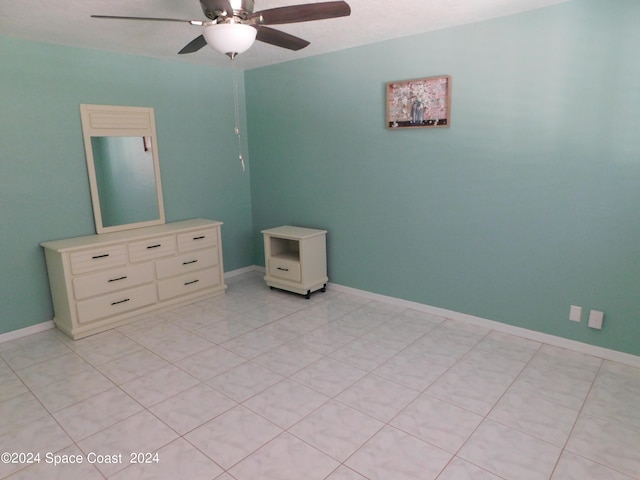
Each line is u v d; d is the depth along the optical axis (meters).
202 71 4.04
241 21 1.87
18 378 2.52
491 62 2.76
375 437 1.94
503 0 2.38
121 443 1.94
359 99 3.50
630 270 2.45
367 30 2.97
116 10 2.43
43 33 2.84
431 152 3.15
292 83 3.95
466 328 3.11
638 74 2.27
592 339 2.64
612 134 2.39
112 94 3.46
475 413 2.10
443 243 3.22
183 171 4.02
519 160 2.75
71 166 3.28
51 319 3.27
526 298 2.87
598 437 1.91
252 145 4.49
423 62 3.08
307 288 3.76
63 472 1.77
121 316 3.26
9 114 2.95
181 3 2.33
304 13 1.84
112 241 3.14
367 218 3.66
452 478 1.69
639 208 2.37
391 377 2.45
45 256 3.18
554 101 2.56
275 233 3.87
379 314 3.42
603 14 2.33
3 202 2.97
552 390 2.28
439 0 2.37
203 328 3.20
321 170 3.91
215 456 1.84
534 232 2.76
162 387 2.40
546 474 1.70
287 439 1.94
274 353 2.78
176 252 3.58
